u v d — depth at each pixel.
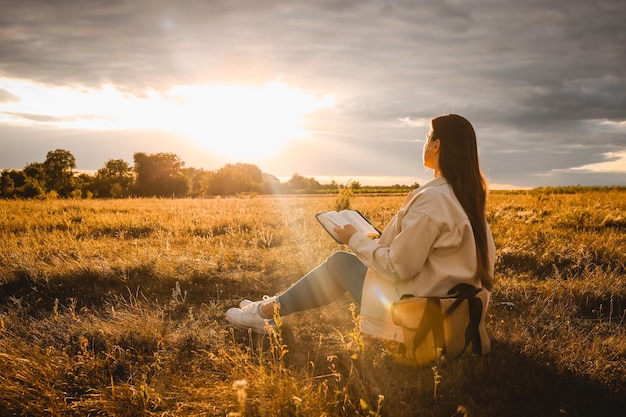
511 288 4.87
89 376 3.08
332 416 2.53
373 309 2.96
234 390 2.69
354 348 3.35
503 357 3.15
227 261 5.91
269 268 5.84
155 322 3.85
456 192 2.76
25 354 3.29
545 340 3.61
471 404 2.65
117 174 105.50
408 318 2.75
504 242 7.05
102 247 6.86
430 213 2.65
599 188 24.25
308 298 3.43
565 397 2.76
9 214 11.18
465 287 2.77
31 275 5.21
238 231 8.81
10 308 4.40
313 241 7.38
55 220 10.01
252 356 3.38
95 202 17.00
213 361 3.20
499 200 16.58
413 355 2.87
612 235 7.55
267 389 2.69
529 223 9.47
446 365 2.91
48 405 2.71
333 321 4.09
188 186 105.88
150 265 5.60
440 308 2.72
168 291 5.04
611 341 3.53
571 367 3.07
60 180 98.06
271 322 3.53
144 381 2.90
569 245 6.68
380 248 2.78
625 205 13.26
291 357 3.40
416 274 2.82
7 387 2.79
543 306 4.39
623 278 5.18
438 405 2.68
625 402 2.73
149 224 9.71
